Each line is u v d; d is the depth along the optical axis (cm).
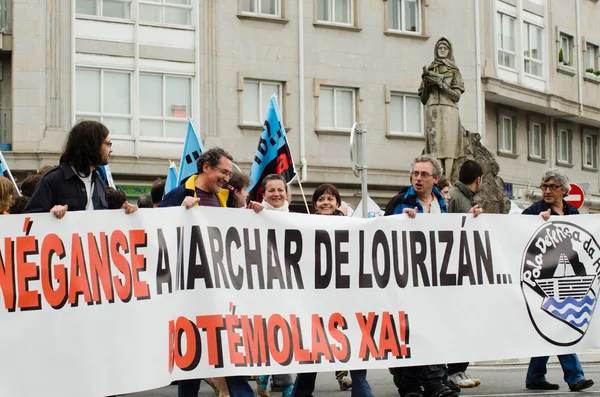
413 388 900
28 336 711
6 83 2669
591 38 4156
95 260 733
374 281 858
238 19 2925
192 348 762
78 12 2698
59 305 719
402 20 3269
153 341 742
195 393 800
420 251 886
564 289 955
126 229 746
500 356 915
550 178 980
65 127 2664
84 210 745
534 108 3775
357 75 3144
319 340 823
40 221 723
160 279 753
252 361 785
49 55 2652
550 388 1023
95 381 720
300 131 3017
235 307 785
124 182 2727
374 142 3170
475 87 3422
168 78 2816
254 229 804
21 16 2636
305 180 2984
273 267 809
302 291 822
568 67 3950
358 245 854
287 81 3006
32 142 2627
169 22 2825
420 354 872
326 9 3114
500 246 927
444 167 2017
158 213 760
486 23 3491
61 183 746
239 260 794
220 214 788
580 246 968
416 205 924
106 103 2728
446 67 2025
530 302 937
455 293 898
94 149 750
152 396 1040
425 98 2045
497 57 3544
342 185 3091
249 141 2930
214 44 2881
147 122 2778
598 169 4291
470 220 915
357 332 844
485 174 2116
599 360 1473
